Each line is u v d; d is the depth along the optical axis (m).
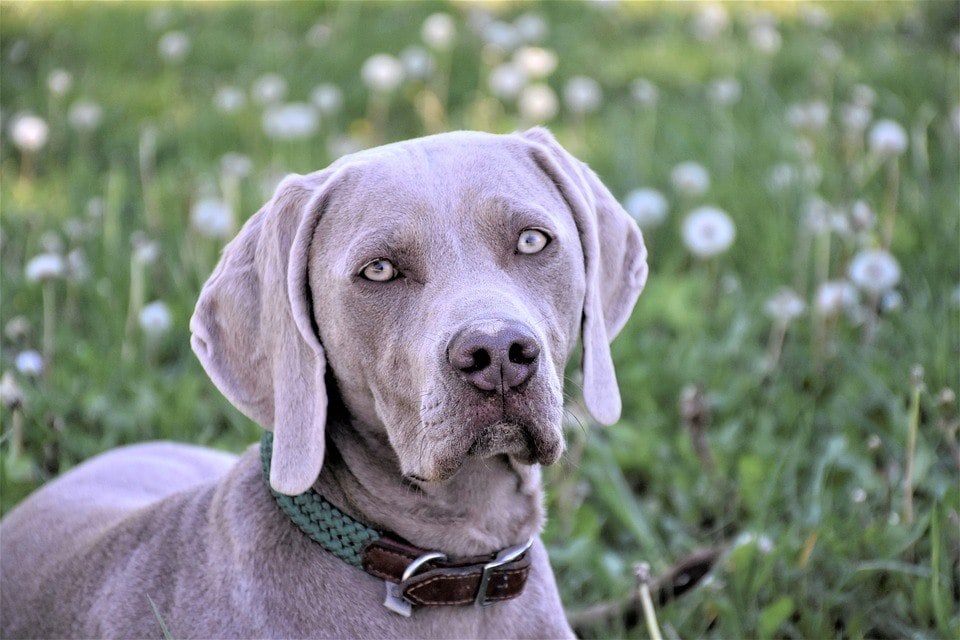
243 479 2.85
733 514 3.96
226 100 7.03
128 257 5.46
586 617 3.52
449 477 2.58
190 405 4.47
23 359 4.38
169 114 7.80
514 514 2.89
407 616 2.73
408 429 2.65
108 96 8.09
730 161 6.73
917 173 6.22
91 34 9.29
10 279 5.36
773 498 3.95
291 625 2.66
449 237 2.69
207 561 2.79
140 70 8.88
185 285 5.20
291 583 2.69
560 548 3.79
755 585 3.49
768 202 6.13
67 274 5.20
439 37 7.48
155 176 6.89
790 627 3.43
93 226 5.77
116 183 5.95
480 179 2.76
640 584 3.14
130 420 4.42
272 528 2.74
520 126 7.48
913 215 5.77
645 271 3.20
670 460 4.31
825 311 4.73
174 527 2.94
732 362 4.95
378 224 2.69
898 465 4.07
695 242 5.12
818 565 3.64
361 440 2.81
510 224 2.73
